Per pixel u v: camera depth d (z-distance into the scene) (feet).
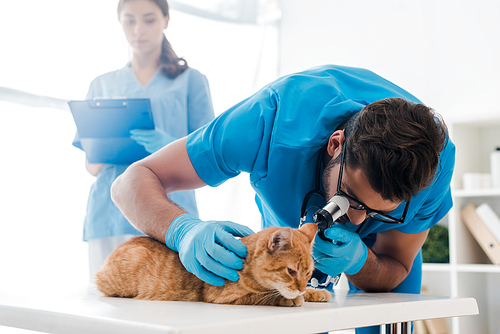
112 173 5.62
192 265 2.57
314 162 3.24
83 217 6.16
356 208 2.75
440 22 7.86
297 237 2.61
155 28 6.06
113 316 1.77
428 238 6.99
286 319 1.77
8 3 5.90
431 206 3.30
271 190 3.31
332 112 3.15
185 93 6.14
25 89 5.93
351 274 3.23
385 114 2.53
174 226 2.86
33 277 5.80
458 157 6.86
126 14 5.99
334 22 9.21
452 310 2.52
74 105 5.10
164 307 2.15
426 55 7.98
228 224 3.01
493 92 7.20
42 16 6.11
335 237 2.93
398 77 8.29
